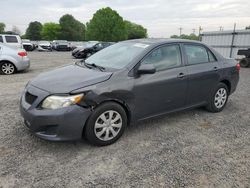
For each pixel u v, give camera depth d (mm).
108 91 3277
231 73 5078
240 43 19078
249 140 3826
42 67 11953
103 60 4102
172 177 2789
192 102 4484
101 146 3434
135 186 2615
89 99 3148
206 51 4723
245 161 3193
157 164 3043
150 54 3820
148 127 4168
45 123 3039
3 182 2598
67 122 3049
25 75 9148
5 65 9258
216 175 2855
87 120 3219
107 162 3053
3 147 3301
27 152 3205
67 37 87562
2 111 4711
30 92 3316
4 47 9312
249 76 10531
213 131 4121
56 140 3076
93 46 18859
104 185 2617
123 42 4570
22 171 2799
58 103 3045
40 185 2580
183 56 4258
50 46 35188
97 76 3389
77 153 3234
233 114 5020
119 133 3561
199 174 2863
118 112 3467
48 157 3111
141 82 3609
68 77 3453
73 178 2715
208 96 4758
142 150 3379
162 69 3916
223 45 20500
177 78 4035
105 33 60594
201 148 3502
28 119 3164
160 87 3830
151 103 3811
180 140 3729
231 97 6418
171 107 4145
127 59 3779
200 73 4402
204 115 4887
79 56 18578
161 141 3670
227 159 3225
